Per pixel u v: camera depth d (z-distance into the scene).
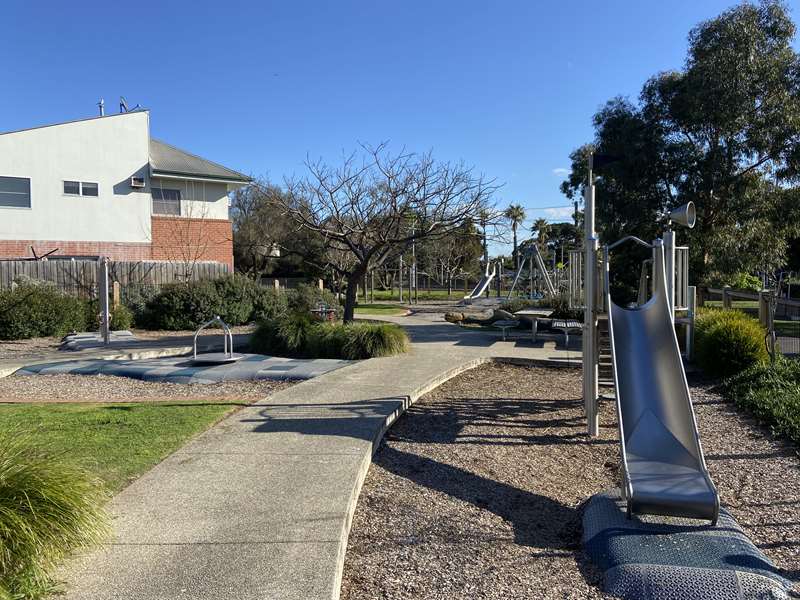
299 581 3.05
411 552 3.81
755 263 17.39
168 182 24.27
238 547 3.43
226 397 7.69
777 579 3.40
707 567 3.48
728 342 9.27
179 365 9.78
